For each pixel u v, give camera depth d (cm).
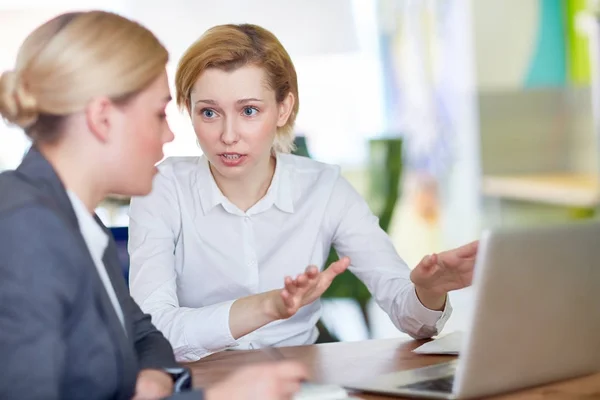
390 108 777
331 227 237
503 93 734
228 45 201
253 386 110
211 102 204
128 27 136
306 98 768
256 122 206
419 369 156
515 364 133
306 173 239
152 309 202
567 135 743
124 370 129
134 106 135
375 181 455
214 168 228
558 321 135
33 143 135
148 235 222
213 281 230
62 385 123
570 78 739
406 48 772
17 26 618
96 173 136
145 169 140
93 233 138
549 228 131
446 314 198
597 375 147
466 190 740
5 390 112
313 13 641
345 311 610
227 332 183
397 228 780
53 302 117
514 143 738
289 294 160
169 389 149
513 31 734
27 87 130
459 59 736
